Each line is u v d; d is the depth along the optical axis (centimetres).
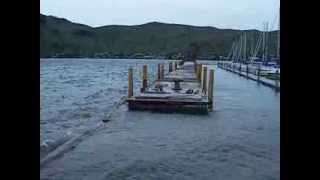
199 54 14562
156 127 1409
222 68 8956
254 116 1747
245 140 1175
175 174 804
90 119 1666
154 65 10019
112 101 2466
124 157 946
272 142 1141
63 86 3794
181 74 3928
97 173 805
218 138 1212
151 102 1811
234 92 3111
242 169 848
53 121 1588
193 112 1792
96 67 9219
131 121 1541
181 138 1208
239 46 11412
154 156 959
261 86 3750
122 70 7769
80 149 1030
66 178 761
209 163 898
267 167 866
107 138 1196
